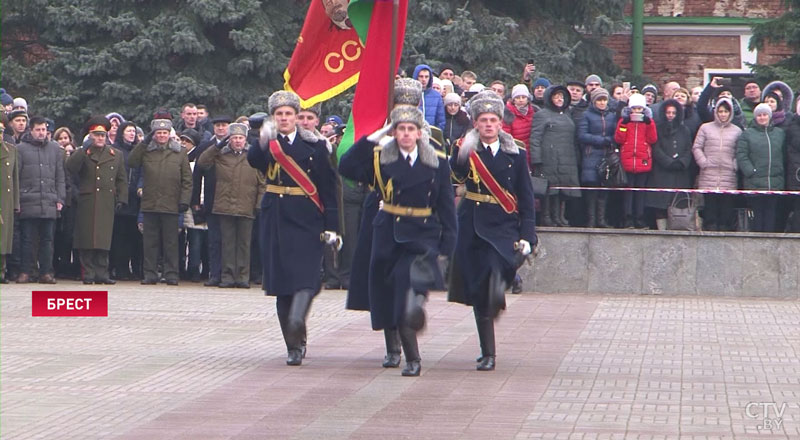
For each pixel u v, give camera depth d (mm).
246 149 29531
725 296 28547
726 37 47656
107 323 22672
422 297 16844
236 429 13898
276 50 41688
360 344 20594
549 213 29250
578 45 43562
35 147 29375
